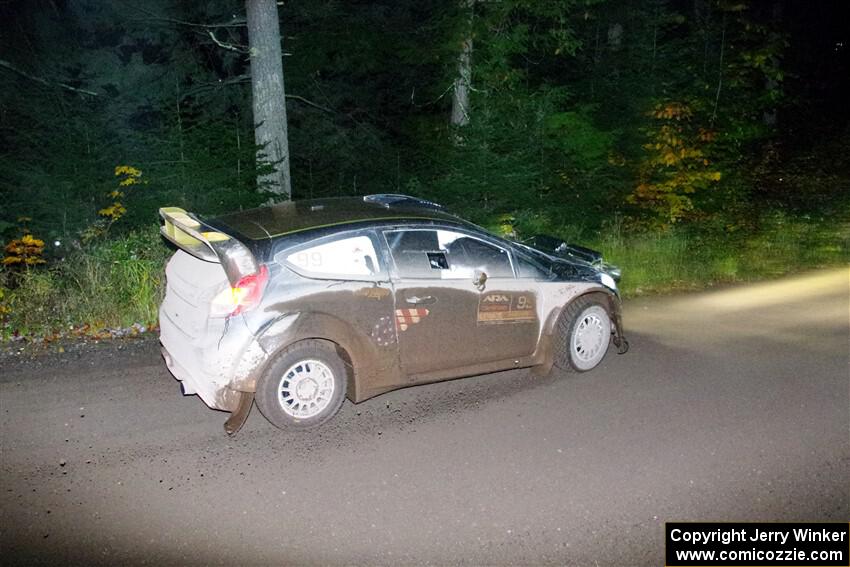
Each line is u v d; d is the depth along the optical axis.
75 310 7.74
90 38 15.12
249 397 5.20
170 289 5.78
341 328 5.31
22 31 13.81
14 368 6.48
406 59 13.36
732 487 4.66
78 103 12.78
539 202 11.74
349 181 16.30
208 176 10.48
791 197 16.11
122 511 4.31
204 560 3.89
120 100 14.26
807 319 8.50
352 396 5.60
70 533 4.10
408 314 5.61
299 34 16.22
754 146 18.83
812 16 26.06
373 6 16.69
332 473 4.77
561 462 4.95
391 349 5.57
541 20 13.18
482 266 6.02
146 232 8.83
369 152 16.53
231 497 4.48
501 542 4.07
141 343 7.19
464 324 5.89
